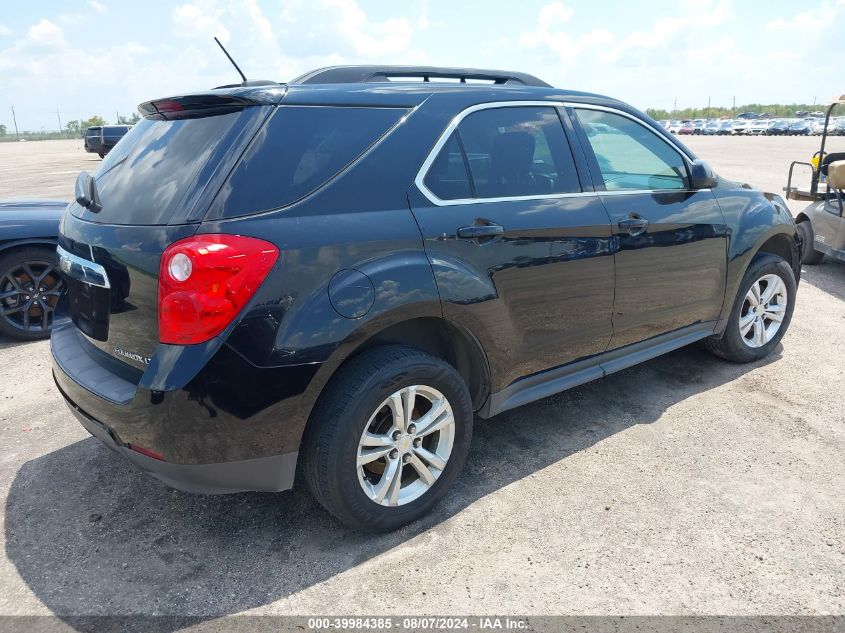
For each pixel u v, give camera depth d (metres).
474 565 2.49
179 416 2.15
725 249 3.89
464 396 2.75
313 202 2.35
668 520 2.74
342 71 2.77
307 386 2.28
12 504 2.92
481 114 2.91
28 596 2.34
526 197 2.97
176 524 2.77
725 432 3.49
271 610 2.27
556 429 3.57
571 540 2.62
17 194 15.31
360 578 2.42
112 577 2.45
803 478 3.04
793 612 2.22
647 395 3.97
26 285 5.11
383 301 2.41
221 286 2.12
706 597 2.30
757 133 70.12
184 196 2.24
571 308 3.15
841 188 6.34
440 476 2.76
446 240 2.62
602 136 3.40
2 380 4.38
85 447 3.45
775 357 4.54
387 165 2.56
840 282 6.61
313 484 2.47
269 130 2.34
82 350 2.68
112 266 2.33
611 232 3.25
